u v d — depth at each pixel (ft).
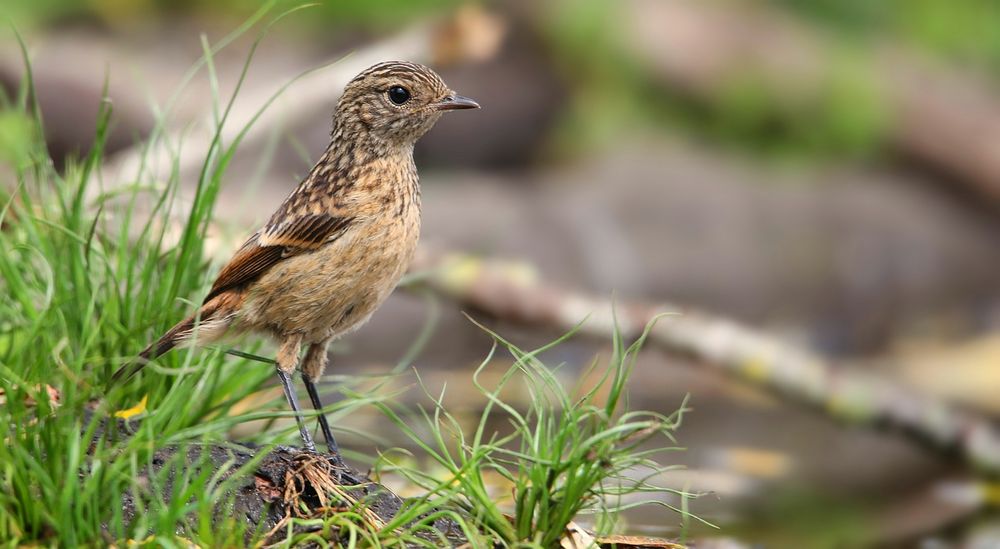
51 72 59.21
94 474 21.03
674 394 48.96
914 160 75.00
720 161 74.13
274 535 22.48
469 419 41.78
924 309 68.59
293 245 26.53
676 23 77.56
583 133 74.74
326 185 27.09
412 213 27.76
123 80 60.64
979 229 73.36
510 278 41.14
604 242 65.05
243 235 32.53
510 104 71.61
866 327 64.80
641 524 31.17
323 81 46.75
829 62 76.79
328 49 70.79
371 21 72.28
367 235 26.81
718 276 66.03
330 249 26.63
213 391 27.30
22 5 69.67
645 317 41.14
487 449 23.31
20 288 26.58
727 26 78.23
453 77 71.20
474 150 71.61
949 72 79.05
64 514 20.63
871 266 68.90
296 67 68.44
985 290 70.23
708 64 76.84
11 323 27.09
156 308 27.48
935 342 61.41
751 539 31.30
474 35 45.78
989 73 81.61
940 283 69.62
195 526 22.30
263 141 60.23
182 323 26.22
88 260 26.48
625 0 77.20
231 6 73.05
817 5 83.46
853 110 75.36
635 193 68.69
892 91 75.66
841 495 36.27
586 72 74.64
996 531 33.37
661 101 77.77
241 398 27.71
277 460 24.40
